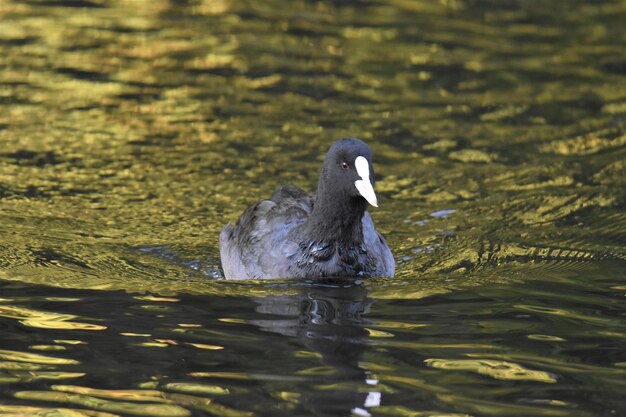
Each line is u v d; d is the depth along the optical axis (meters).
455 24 23.22
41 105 18.08
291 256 12.04
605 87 19.45
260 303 11.20
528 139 17.08
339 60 20.66
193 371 9.31
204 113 17.92
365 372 9.32
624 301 11.20
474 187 15.22
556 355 9.74
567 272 12.17
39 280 11.76
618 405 8.66
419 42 21.86
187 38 21.86
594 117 18.02
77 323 10.48
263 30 22.48
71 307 10.95
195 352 9.74
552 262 12.52
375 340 10.11
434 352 9.80
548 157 16.33
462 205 14.58
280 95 18.80
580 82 19.72
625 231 13.45
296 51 21.12
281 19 23.30
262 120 17.64
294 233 12.15
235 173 15.55
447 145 16.80
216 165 15.82
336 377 9.19
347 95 18.86
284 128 17.31
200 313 10.85
